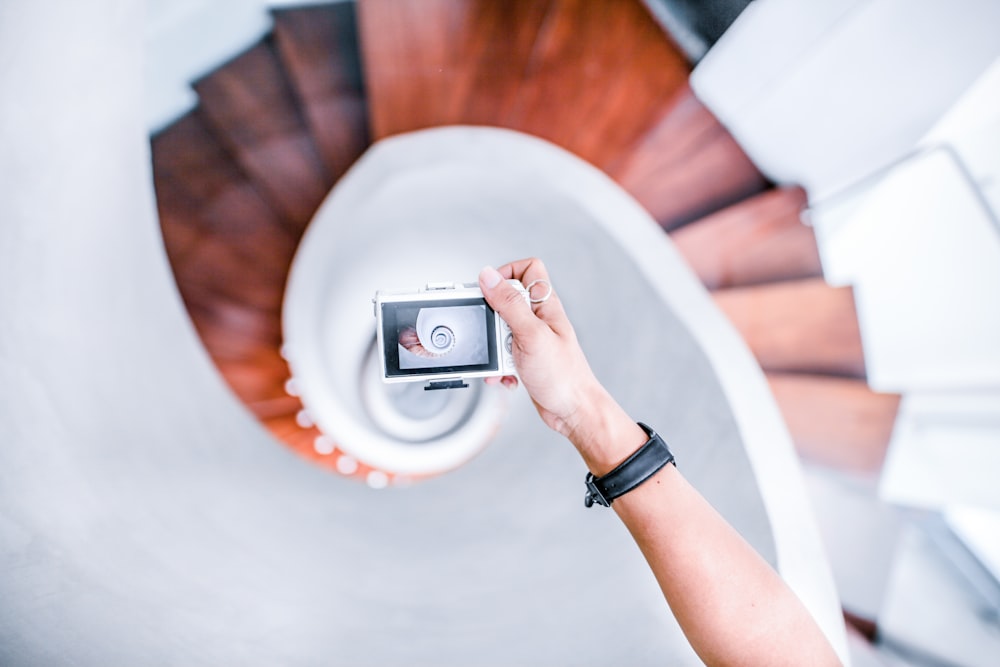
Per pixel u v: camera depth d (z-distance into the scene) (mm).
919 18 1292
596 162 1956
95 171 1288
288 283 2252
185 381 1614
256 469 1632
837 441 1531
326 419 2338
